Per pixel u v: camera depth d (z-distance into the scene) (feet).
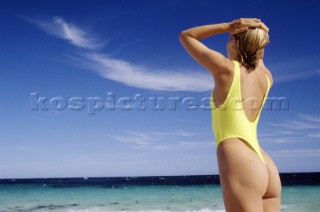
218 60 9.14
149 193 123.95
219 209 90.02
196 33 9.37
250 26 9.32
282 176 207.51
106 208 98.84
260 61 10.18
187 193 120.78
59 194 128.36
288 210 84.17
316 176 204.85
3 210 99.14
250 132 9.05
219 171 8.87
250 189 8.36
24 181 244.83
